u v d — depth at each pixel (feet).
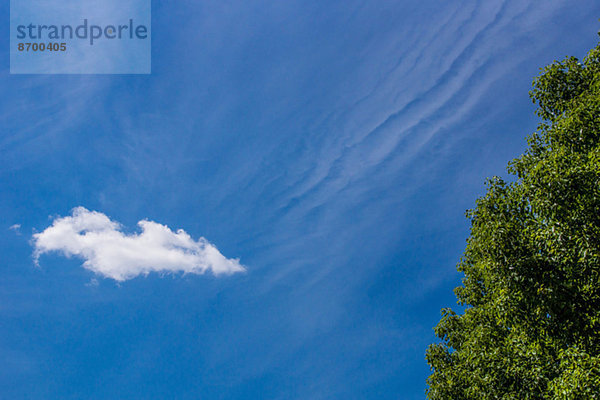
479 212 49.24
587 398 31.76
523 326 42.32
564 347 38.93
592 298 37.35
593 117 41.45
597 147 39.34
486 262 46.37
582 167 38.17
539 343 41.01
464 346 56.80
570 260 37.65
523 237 42.57
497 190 48.03
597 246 36.19
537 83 50.70
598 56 46.50
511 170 48.47
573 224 37.91
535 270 40.29
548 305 38.96
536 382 38.81
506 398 41.47
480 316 53.88
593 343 37.24
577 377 32.83
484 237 48.19
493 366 44.27
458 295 62.08
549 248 39.14
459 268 61.72
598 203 37.04
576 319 38.09
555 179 39.01
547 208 39.50
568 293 38.47
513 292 41.83
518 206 44.70
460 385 53.21
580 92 47.19
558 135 43.42
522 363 41.24
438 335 64.85
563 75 48.80
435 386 56.90
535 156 47.52
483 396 44.98
